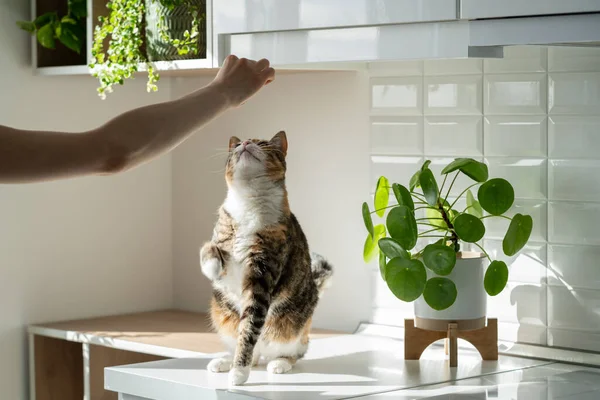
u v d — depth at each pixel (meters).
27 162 0.83
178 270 2.84
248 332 1.73
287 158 2.51
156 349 2.23
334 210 2.41
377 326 2.30
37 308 2.55
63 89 2.58
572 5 1.47
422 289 1.78
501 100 2.07
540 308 2.03
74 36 2.45
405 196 1.86
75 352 2.61
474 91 2.12
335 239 2.41
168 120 0.91
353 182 2.36
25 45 2.51
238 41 2.01
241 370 1.71
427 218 1.92
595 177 1.94
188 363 1.92
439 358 1.99
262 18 1.92
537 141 2.02
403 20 1.69
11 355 2.51
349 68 2.21
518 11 1.54
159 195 2.82
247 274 1.75
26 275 2.52
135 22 2.21
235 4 1.98
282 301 1.83
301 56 1.88
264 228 1.75
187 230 2.80
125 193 2.73
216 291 1.87
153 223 2.81
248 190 1.75
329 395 1.62
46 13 2.49
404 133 2.25
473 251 2.08
